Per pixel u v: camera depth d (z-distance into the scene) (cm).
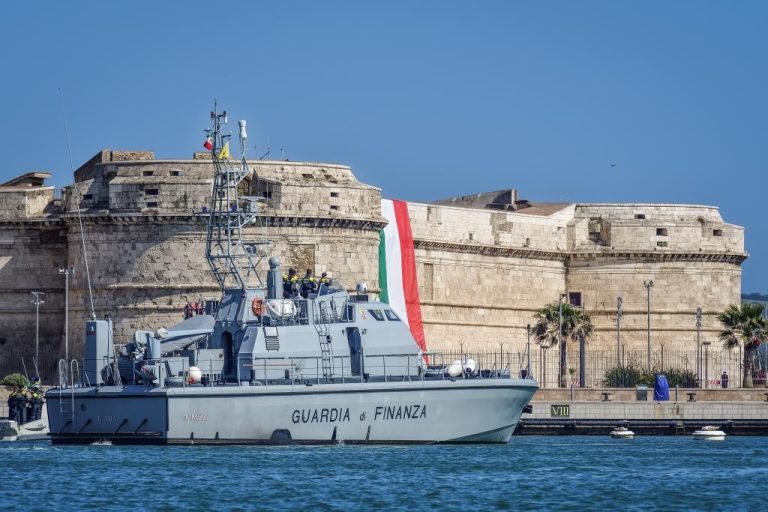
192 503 12119
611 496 12838
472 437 16138
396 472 13850
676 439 19362
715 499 12744
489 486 13200
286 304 15600
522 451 16150
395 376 15888
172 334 15738
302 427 15262
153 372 14938
